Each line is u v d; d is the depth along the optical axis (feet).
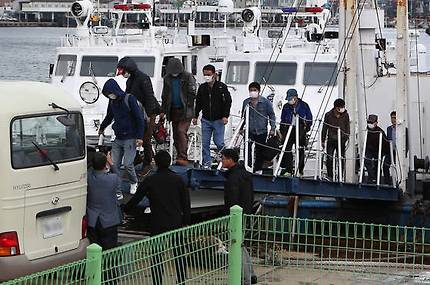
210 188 48.73
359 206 53.26
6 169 35.35
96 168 39.40
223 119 49.42
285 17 79.61
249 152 51.96
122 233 48.34
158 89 69.67
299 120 52.44
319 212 53.26
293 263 39.29
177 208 38.14
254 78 69.97
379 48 70.38
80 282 25.91
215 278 32.24
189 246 30.99
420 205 52.29
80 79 71.36
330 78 68.95
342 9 56.24
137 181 45.91
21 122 36.04
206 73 49.32
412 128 65.46
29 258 35.99
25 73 185.78
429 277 38.01
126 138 45.03
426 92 65.57
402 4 55.26
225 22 81.97
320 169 52.95
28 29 338.34
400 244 40.50
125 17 76.33
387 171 56.39
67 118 38.06
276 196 53.78
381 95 65.62
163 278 29.86
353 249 39.17
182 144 49.37
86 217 39.17
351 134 54.90
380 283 37.99
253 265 38.37
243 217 36.29
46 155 36.94
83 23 74.69
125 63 46.11
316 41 73.51
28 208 36.09
